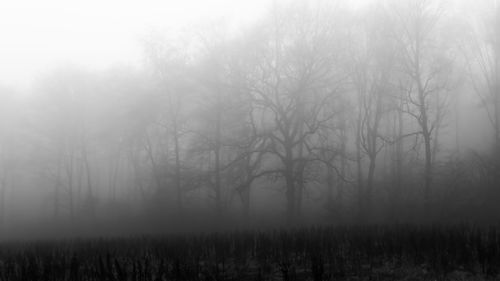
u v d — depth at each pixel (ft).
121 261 44.42
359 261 37.70
